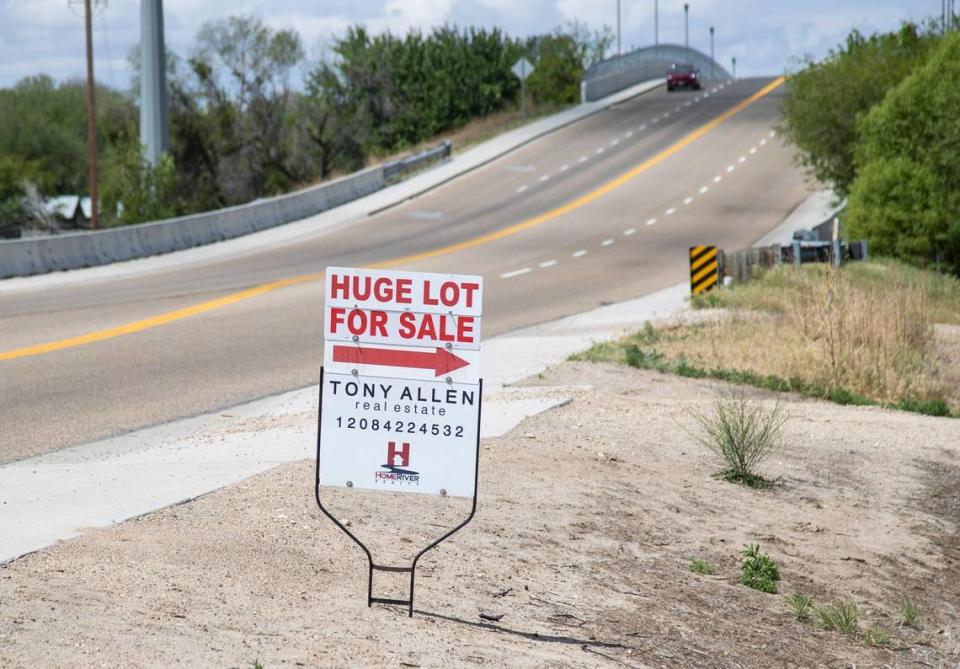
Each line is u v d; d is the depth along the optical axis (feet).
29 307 79.10
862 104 141.28
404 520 27.37
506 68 267.80
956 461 42.88
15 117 317.22
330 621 20.30
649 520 30.73
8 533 23.98
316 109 250.57
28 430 41.29
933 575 30.78
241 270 108.17
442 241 135.23
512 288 95.61
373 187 181.57
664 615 24.38
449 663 18.99
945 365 64.39
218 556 23.13
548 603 23.68
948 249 119.85
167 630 18.76
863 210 121.80
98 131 282.15
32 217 236.02
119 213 233.76
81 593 20.18
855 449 42.88
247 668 17.51
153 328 68.95
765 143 208.33
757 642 23.91
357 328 20.68
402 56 258.78
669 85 295.89
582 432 40.01
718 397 51.62
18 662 16.76
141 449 38.47
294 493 28.45
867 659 24.38
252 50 244.83
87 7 185.68
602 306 84.12
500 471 33.17
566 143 224.33
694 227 144.56
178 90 241.76
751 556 28.50
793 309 70.18
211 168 246.27
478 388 20.49
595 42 348.79
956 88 116.88
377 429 20.75
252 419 43.70
